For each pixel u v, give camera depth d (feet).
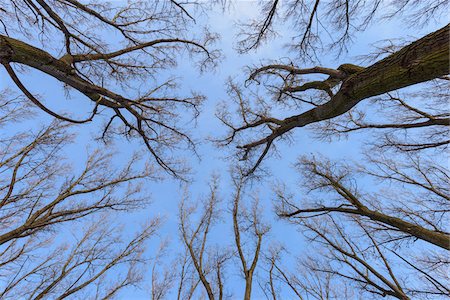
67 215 23.41
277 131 20.17
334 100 11.02
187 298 33.37
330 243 24.40
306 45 16.48
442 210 20.51
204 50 20.70
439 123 17.99
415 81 7.00
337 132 24.64
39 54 10.42
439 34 6.23
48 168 24.22
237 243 32.07
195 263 30.55
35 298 21.54
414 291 20.79
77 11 17.37
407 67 6.86
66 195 22.25
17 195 22.44
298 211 25.04
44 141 22.72
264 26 16.56
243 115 25.95
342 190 23.32
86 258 25.96
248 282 27.66
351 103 10.25
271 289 32.78
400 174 22.95
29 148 22.29
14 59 9.87
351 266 23.29
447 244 15.16
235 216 34.71
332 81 17.31
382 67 7.82
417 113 21.25
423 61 6.43
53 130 23.08
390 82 7.56
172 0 16.26
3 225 22.82
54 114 12.39
